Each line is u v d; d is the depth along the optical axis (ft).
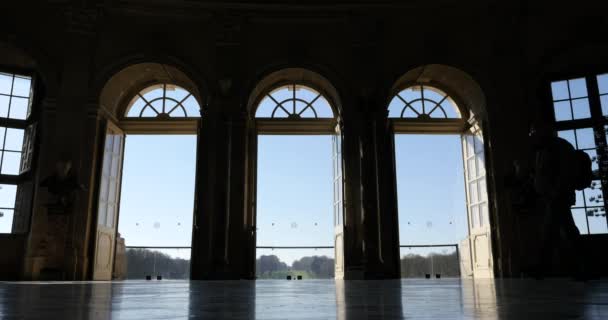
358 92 36.52
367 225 33.71
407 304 5.77
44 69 34.60
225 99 35.70
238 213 34.30
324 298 7.73
